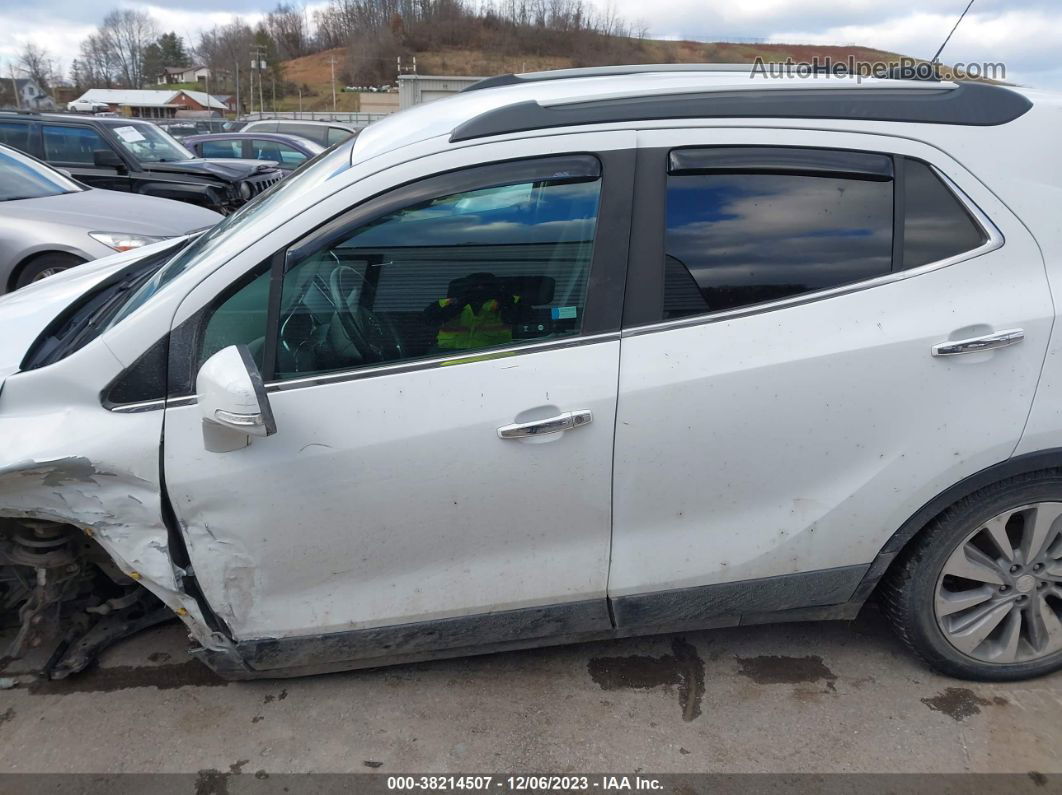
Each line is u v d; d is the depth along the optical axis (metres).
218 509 2.12
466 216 2.16
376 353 2.15
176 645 2.72
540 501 2.19
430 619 2.31
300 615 2.28
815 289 2.18
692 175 2.17
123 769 2.24
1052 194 2.21
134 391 2.11
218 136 13.61
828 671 2.61
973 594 2.42
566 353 2.12
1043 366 2.17
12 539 2.32
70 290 2.94
